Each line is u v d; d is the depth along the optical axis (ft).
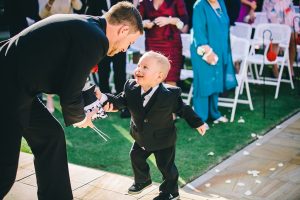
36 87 7.70
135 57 20.56
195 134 15.96
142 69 9.09
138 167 10.09
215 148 14.56
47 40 7.36
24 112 7.83
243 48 17.76
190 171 12.81
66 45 7.39
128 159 13.89
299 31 22.12
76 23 7.42
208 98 16.76
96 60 7.50
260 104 19.33
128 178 11.64
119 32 7.77
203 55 15.72
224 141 15.16
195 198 10.50
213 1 15.93
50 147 8.86
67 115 7.89
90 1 18.17
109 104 9.34
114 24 7.73
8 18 17.94
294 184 11.79
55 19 7.56
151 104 9.26
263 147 14.49
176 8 16.89
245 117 17.69
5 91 7.52
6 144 7.67
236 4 19.90
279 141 14.98
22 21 17.83
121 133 16.33
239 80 17.40
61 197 9.14
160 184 10.74
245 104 19.40
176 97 9.40
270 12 22.57
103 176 11.75
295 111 18.19
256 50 24.76
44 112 8.78
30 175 11.80
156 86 9.29
